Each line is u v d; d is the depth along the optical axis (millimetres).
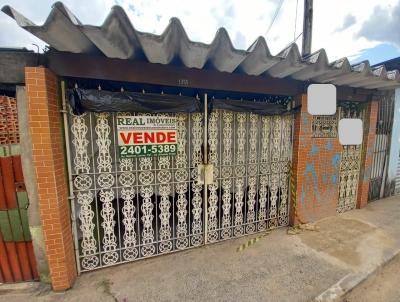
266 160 3623
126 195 2779
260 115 3438
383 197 5773
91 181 2607
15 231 2467
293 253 3184
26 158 2295
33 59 2170
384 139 5469
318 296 2393
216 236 3412
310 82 3490
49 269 2439
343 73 3012
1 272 2521
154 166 2861
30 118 2113
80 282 2578
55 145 2271
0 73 2135
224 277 2676
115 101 2471
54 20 1628
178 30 1889
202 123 3061
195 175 3117
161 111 2695
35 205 2377
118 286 2521
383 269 2953
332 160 4273
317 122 3963
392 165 5773
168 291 2451
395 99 5445
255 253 3178
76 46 2090
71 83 2514
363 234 3758
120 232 2867
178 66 2574
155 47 2027
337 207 4602
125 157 2686
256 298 2359
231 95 3344
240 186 3471
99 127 2549
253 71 2828
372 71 3379
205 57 2277
